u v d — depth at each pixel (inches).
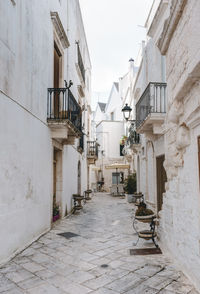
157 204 378.3
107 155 1130.7
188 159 157.1
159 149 365.1
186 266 159.2
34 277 159.3
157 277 157.0
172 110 173.3
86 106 764.0
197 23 115.5
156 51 380.2
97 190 1096.8
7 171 192.4
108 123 1148.5
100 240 253.4
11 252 196.5
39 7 275.9
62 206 385.4
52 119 306.5
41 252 212.2
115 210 495.2
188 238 155.7
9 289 142.8
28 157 238.7
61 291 140.2
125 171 1093.8
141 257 196.9
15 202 206.5
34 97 258.7
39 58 275.9
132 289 141.3
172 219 192.5
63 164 394.9
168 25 174.1
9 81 196.4
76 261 188.9
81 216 417.4
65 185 410.6
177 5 147.2
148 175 461.4
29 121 242.8
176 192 181.5
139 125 384.2
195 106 132.3
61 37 377.7
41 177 279.7
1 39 181.8
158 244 231.0
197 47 114.4
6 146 191.0
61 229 309.9
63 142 383.6
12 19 201.6
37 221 262.7
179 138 157.6
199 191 138.1
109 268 173.9
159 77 374.9
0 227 179.9
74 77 510.3
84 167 732.0
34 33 258.7
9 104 196.5
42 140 286.0
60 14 387.5
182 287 142.6
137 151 599.8
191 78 128.5
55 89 313.1
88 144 816.9
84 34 705.6
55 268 174.7
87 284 148.7
